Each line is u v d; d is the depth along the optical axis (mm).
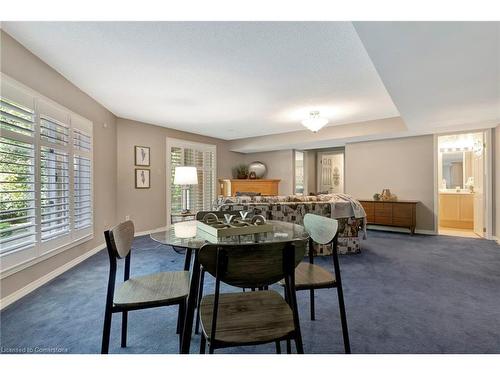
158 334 1784
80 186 3459
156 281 1594
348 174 6309
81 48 2441
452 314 2043
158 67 2838
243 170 7234
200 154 6625
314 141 6020
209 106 4250
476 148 5320
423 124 4480
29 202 2479
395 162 5672
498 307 2158
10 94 2227
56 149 2895
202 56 2588
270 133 6508
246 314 1219
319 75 3041
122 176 4922
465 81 2639
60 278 2826
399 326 1873
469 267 3215
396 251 3980
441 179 6633
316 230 1860
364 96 3748
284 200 3971
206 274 2932
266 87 3418
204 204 6688
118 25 2088
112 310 1329
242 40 2299
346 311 2104
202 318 1187
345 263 3387
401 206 5207
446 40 1893
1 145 2150
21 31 2178
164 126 5695
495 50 2029
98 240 4051
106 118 4379
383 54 2104
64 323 1918
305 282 1574
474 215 5512
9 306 2174
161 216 5625
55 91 2918
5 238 2186
